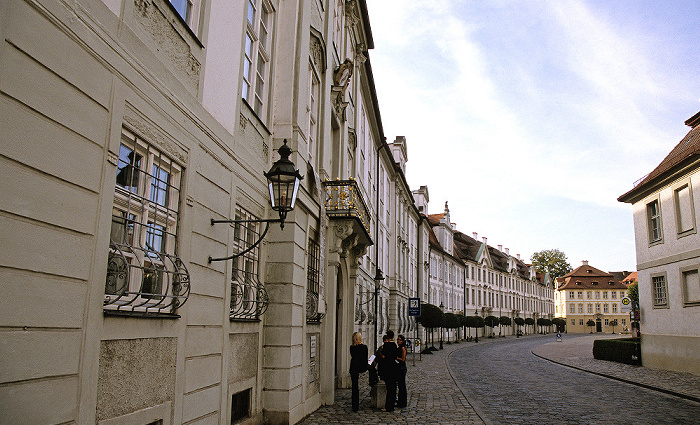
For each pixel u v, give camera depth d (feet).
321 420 32.91
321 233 37.78
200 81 20.15
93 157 13.28
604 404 42.22
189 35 19.11
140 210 16.17
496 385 55.72
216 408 21.35
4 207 10.43
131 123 15.16
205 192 20.52
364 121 74.02
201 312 19.94
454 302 213.66
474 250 256.11
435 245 182.09
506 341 209.56
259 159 28.58
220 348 21.81
